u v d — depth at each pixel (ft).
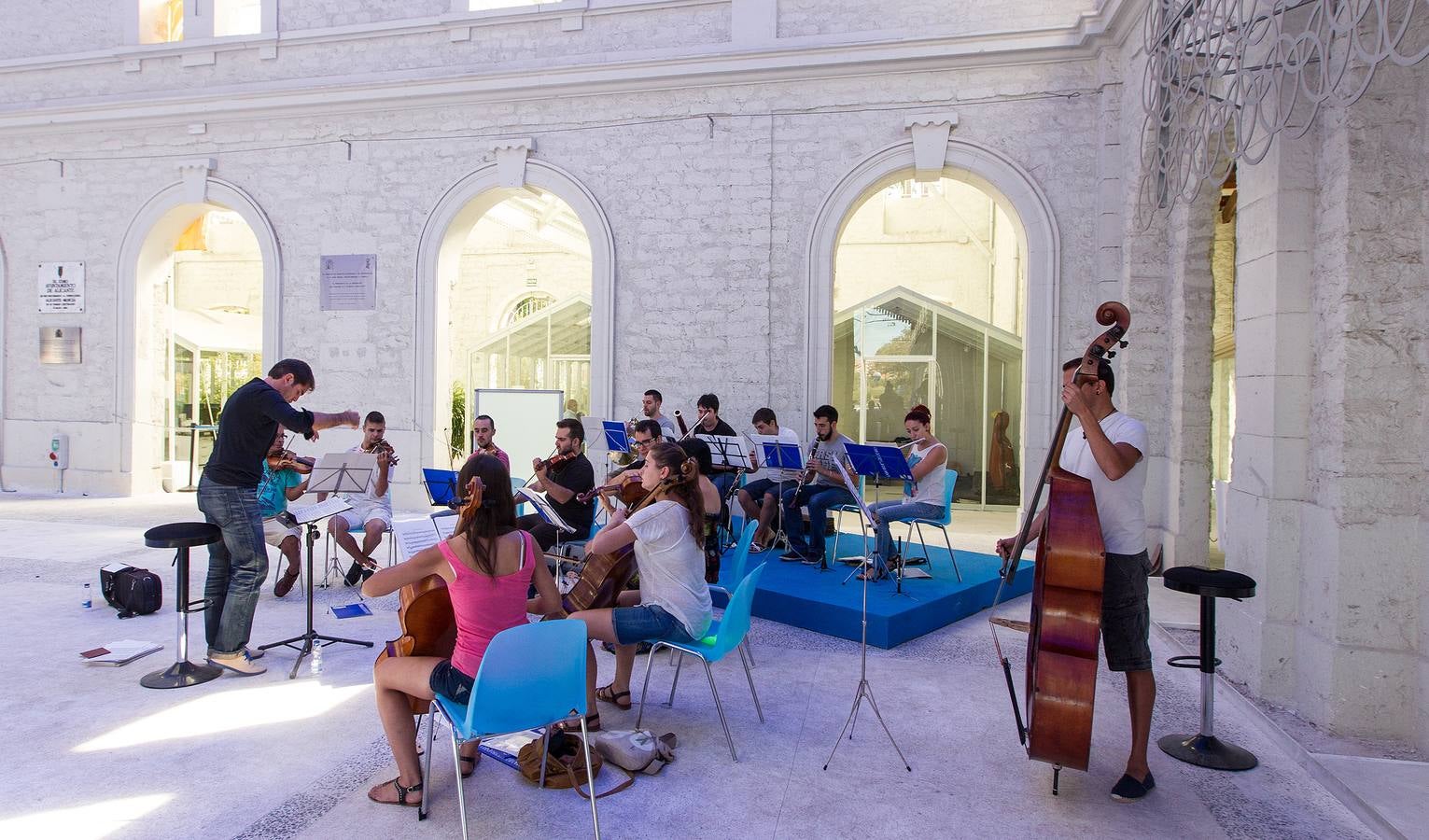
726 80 29.17
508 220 44.16
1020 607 19.43
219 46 33.71
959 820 9.51
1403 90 11.32
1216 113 14.30
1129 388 22.93
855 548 23.21
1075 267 26.76
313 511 15.02
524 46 31.30
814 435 28.63
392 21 32.19
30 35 36.17
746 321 29.19
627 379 30.25
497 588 9.38
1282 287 12.60
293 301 33.17
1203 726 11.35
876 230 48.49
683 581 11.45
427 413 32.04
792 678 14.23
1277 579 12.74
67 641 15.71
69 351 35.70
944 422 37.96
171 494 36.19
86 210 35.40
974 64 27.37
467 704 8.91
